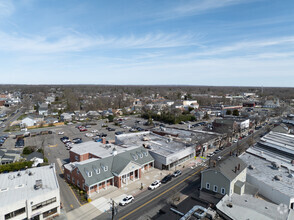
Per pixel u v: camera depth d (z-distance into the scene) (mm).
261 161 52344
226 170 39125
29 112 145500
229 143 75438
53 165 43219
